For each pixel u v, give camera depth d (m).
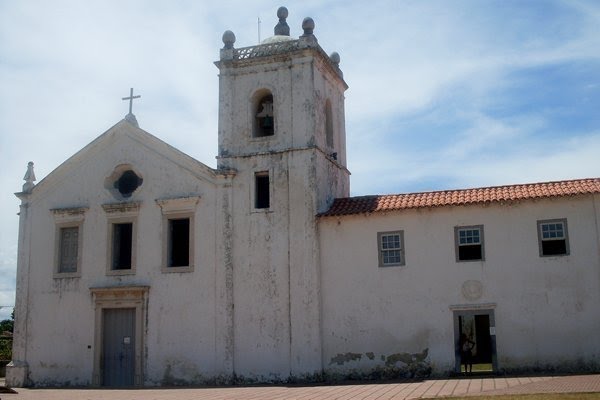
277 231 29.28
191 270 29.89
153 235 30.67
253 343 28.78
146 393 24.83
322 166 30.33
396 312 27.67
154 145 31.31
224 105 31.09
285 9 34.22
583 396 17.48
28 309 31.89
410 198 29.06
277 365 28.36
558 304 26.14
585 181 27.55
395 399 19.06
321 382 27.58
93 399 22.17
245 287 29.27
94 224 31.59
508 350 26.31
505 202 27.03
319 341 28.02
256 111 31.27
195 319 29.52
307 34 30.56
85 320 30.89
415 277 27.69
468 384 22.86
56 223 32.22
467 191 28.77
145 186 31.16
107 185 31.81
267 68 30.88
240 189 30.14
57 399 22.38
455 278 27.27
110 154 31.98
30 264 32.28
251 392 23.83
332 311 28.34
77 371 30.56
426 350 27.16
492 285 26.84
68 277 31.48
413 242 27.92
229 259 29.50
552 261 26.42
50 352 31.14
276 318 28.70
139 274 30.55
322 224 29.03
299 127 29.91
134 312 30.55
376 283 28.06
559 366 25.80
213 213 30.06
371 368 27.59
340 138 33.88
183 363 29.34
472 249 27.45
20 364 31.36
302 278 28.64
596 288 25.88
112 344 30.58
